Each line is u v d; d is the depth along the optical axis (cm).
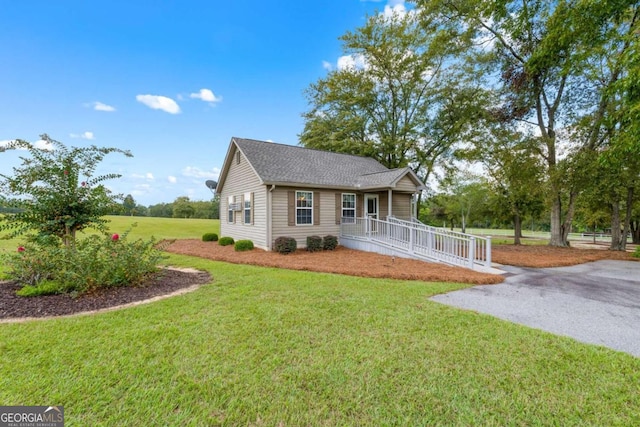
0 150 543
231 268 797
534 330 379
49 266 505
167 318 404
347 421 212
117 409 220
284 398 237
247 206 1300
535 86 1380
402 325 390
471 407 229
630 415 221
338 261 927
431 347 327
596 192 1376
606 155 986
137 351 308
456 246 885
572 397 242
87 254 512
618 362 298
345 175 1373
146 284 571
